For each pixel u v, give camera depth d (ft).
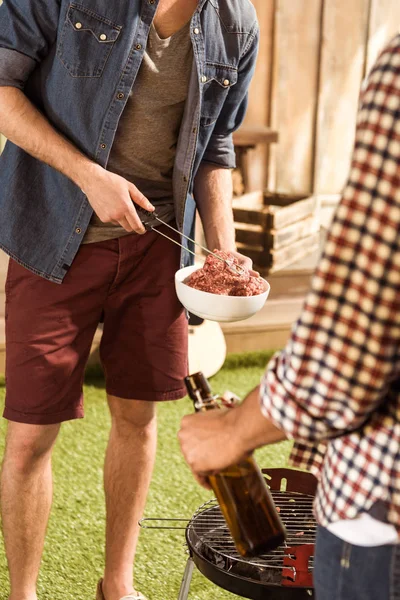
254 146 14.30
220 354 12.66
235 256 6.27
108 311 6.67
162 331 6.66
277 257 13.32
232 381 12.66
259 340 13.70
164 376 6.75
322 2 14.25
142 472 6.95
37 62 6.04
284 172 14.96
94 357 12.41
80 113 5.99
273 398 3.22
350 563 3.37
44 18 5.83
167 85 6.07
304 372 3.11
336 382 3.07
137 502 6.99
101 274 6.37
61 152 5.89
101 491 9.34
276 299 13.82
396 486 3.21
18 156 6.23
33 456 6.43
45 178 6.24
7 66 5.85
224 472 3.95
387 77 3.06
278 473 6.43
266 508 3.96
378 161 3.01
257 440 3.42
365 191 3.02
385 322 3.01
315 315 3.08
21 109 5.89
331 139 15.11
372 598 3.33
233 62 6.33
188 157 6.29
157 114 6.16
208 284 5.94
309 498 6.32
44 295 6.30
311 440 3.22
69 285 6.32
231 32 6.25
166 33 5.98
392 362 3.08
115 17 5.82
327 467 3.44
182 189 6.41
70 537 8.44
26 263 6.24
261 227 13.33
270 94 14.40
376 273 3.00
